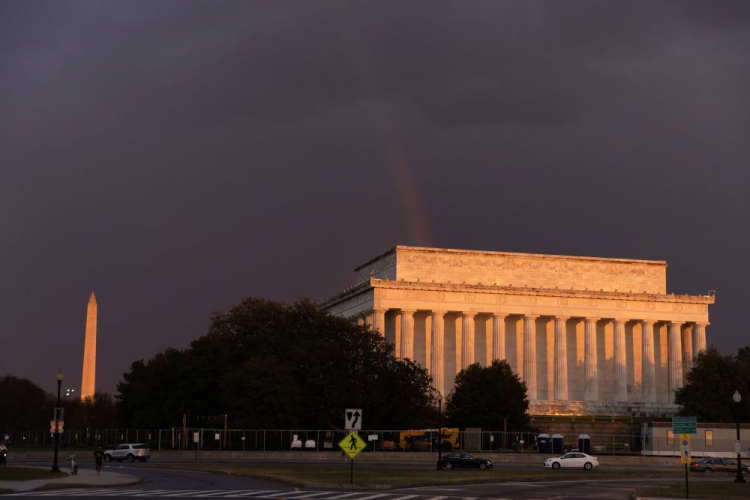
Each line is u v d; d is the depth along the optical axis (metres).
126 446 131.38
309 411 152.88
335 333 163.50
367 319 199.00
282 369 147.50
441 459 113.25
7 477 82.31
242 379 147.12
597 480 92.94
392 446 144.50
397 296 195.25
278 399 144.75
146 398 169.12
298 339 162.00
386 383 154.00
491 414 161.50
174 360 167.62
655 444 143.50
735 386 170.50
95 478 83.94
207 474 95.62
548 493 70.31
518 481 88.44
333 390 148.62
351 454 75.81
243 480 84.62
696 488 78.75
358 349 156.62
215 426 149.12
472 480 84.25
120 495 62.12
